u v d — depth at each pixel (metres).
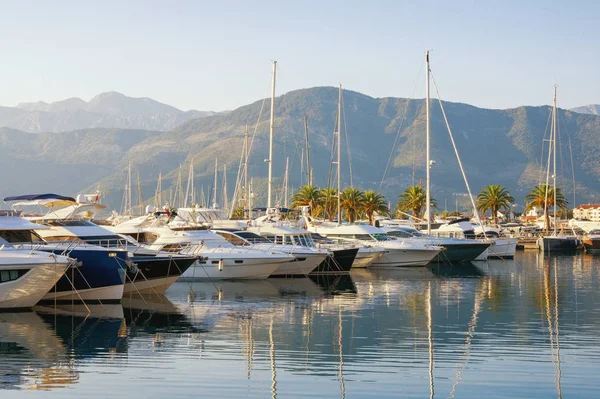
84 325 32.53
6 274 33.88
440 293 45.78
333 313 36.94
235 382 23.34
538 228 134.88
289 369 25.03
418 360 26.47
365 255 63.28
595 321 34.81
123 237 43.78
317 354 27.31
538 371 24.88
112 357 26.50
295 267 53.31
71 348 27.86
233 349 28.03
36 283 34.41
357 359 26.58
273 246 53.31
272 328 32.53
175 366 25.25
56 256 34.44
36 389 22.36
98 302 38.06
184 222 58.06
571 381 23.61
